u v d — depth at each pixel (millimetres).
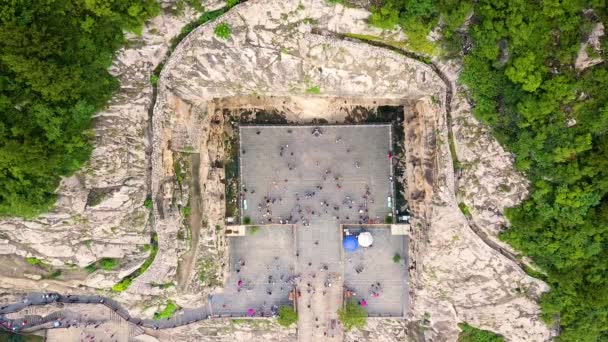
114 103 29844
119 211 31609
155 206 32250
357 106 38844
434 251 35406
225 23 29234
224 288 39594
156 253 33719
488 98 30641
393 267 39531
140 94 30359
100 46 28047
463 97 31891
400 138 39312
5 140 26500
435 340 38031
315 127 39500
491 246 34000
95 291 35531
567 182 29484
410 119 37469
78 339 38938
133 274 34625
